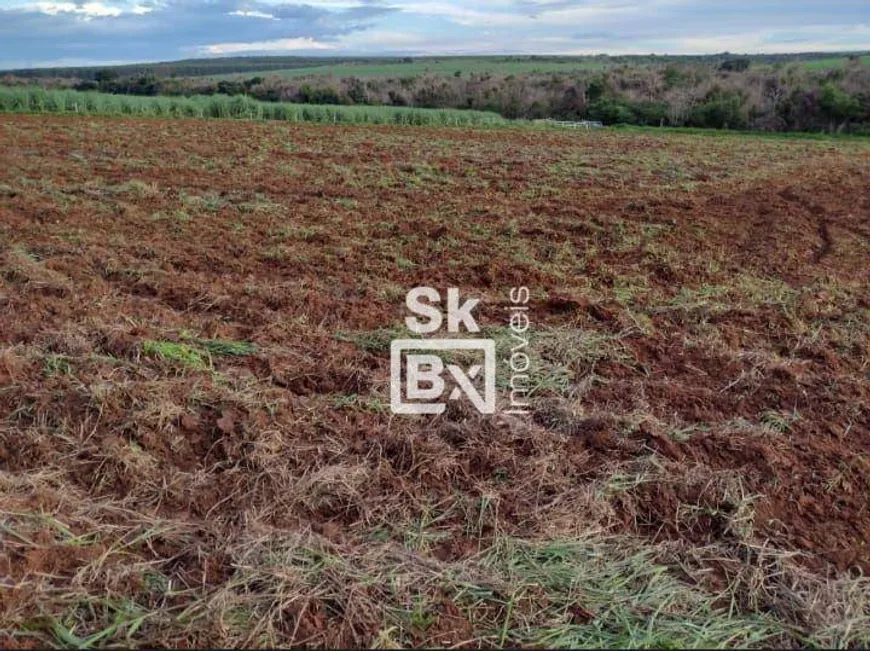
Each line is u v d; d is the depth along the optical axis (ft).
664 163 49.65
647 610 9.33
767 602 9.61
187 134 58.59
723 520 11.09
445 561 10.10
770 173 46.14
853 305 20.43
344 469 11.72
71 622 8.76
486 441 12.69
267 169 40.75
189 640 8.59
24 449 11.86
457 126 85.92
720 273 23.21
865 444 13.35
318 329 17.28
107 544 10.09
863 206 35.19
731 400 14.71
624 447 12.66
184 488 11.36
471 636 8.91
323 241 25.67
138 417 12.52
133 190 32.37
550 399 14.26
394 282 21.45
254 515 10.75
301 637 8.75
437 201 33.45
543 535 10.61
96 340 15.52
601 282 22.07
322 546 10.06
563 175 42.52
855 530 11.09
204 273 21.65
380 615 9.06
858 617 9.25
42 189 31.73
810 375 15.76
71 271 20.77
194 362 14.84
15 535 9.82
